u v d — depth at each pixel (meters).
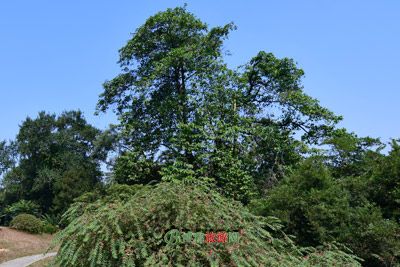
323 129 27.94
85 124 54.44
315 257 8.06
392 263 10.20
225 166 25.23
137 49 29.44
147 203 7.09
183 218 6.75
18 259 20.95
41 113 52.78
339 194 11.64
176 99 26.94
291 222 10.91
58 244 6.97
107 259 6.45
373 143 16.55
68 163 49.94
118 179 30.41
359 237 10.36
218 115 26.67
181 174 24.09
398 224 10.97
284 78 29.11
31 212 47.62
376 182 12.14
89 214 7.05
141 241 6.50
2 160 62.81
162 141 28.11
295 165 24.84
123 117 28.80
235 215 7.44
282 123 29.19
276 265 6.88
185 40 29.58
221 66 27.73
